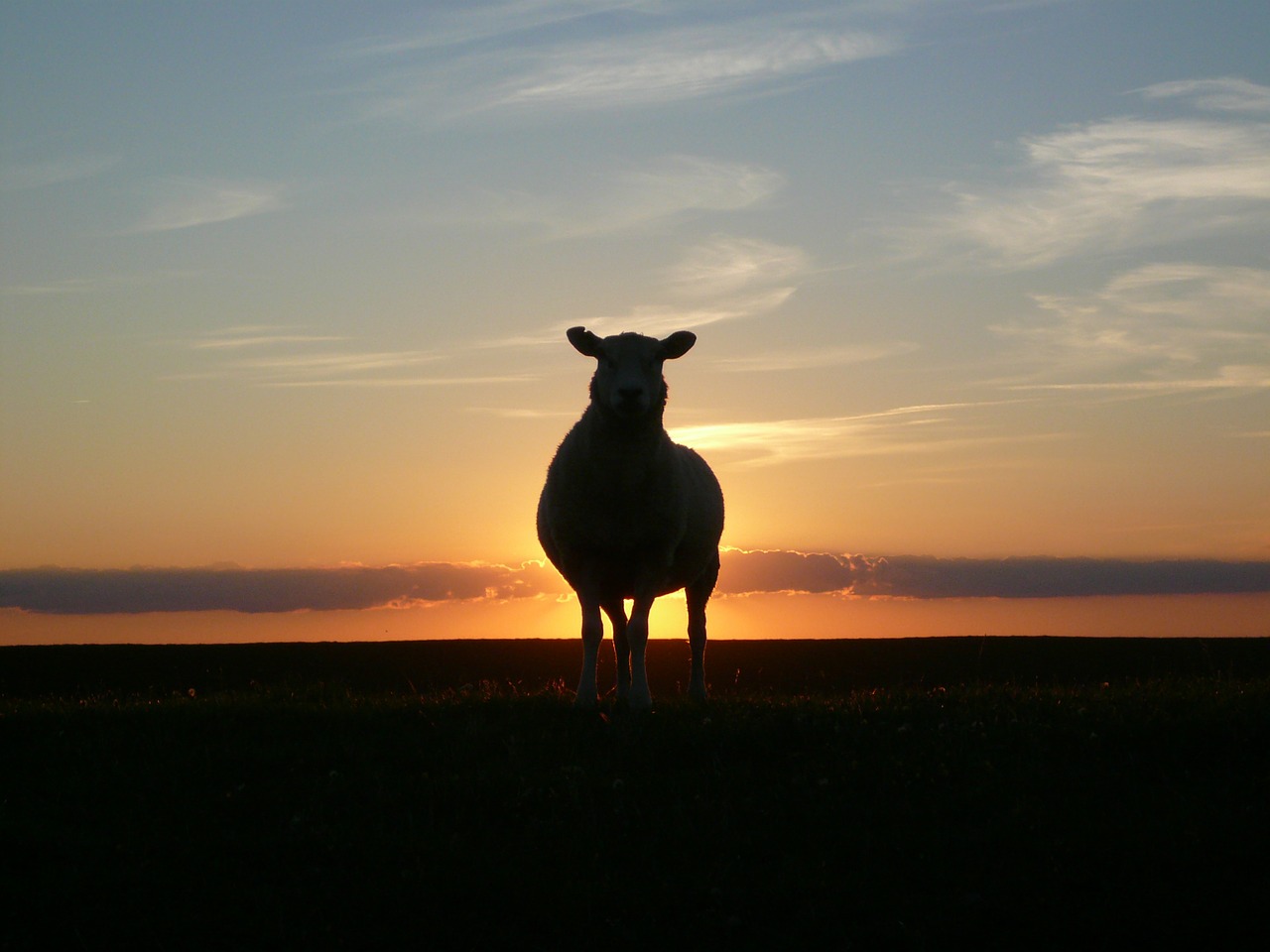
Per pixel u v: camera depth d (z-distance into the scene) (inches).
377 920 226.8
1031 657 692.1
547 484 449.4
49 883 241.6
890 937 218.1
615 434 399.5
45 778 317.4
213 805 292.4
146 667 690.8
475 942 218.5
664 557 423.8
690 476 458.6
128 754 343.6
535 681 622.2
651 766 318.7
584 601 422.3
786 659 697.6
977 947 215.3
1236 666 637.9
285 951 215.6
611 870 247.0
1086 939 216.7
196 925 224.8
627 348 399.2
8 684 634.8
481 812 281.3
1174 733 340.2
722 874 242.5
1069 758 325.1
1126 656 692.1
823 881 239.1
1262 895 227.1
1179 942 214.1
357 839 264.2
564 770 307.4
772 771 312.5
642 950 215.8
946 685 538.0
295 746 346.3
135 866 250.5
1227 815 268.2
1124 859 245.6
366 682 622.8
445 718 375.9
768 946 216.8
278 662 708.7
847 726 344.2
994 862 247.4
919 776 303.1
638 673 406.9
